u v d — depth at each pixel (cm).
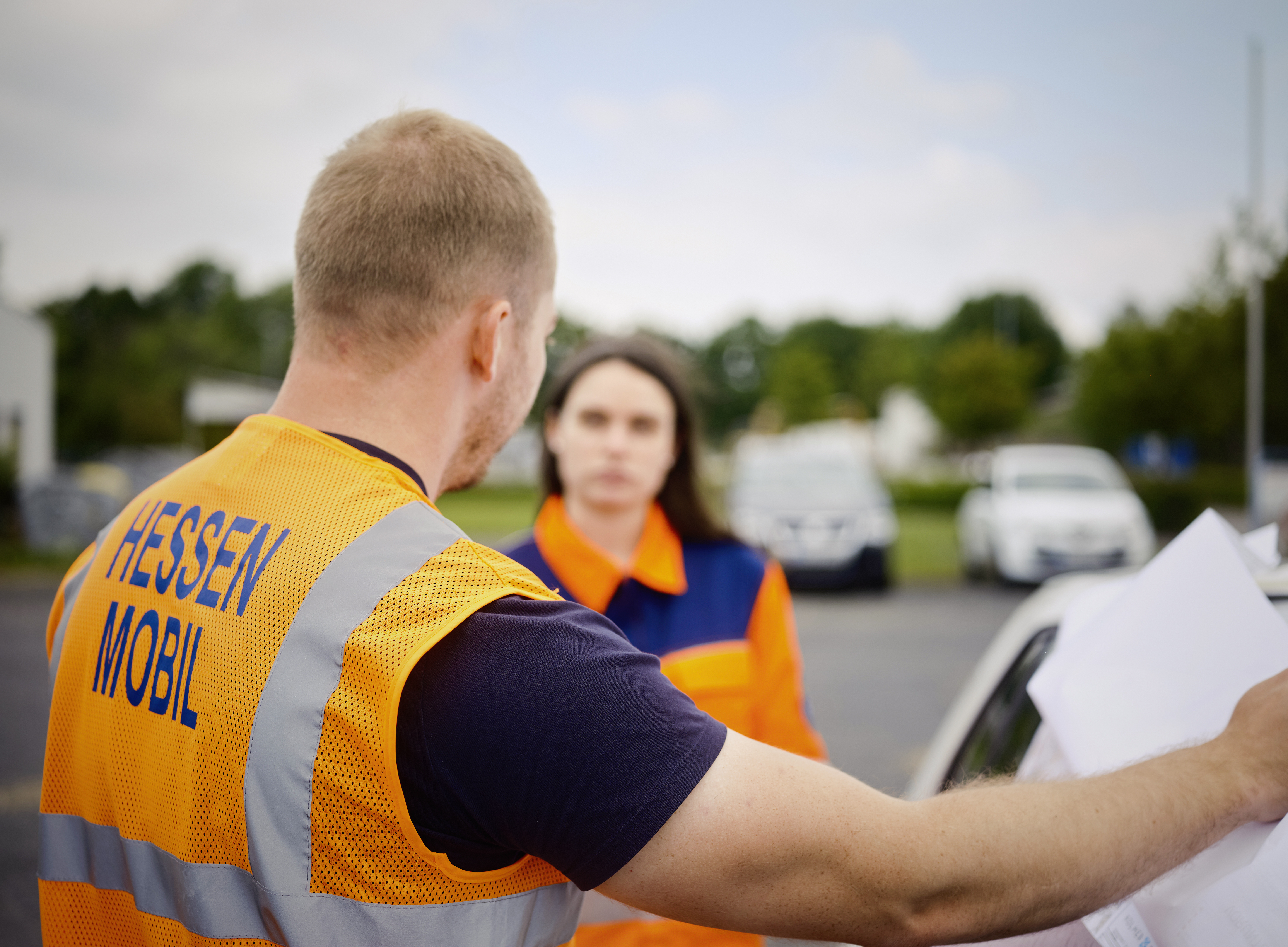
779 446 1167
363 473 74
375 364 78
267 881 64
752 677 163
